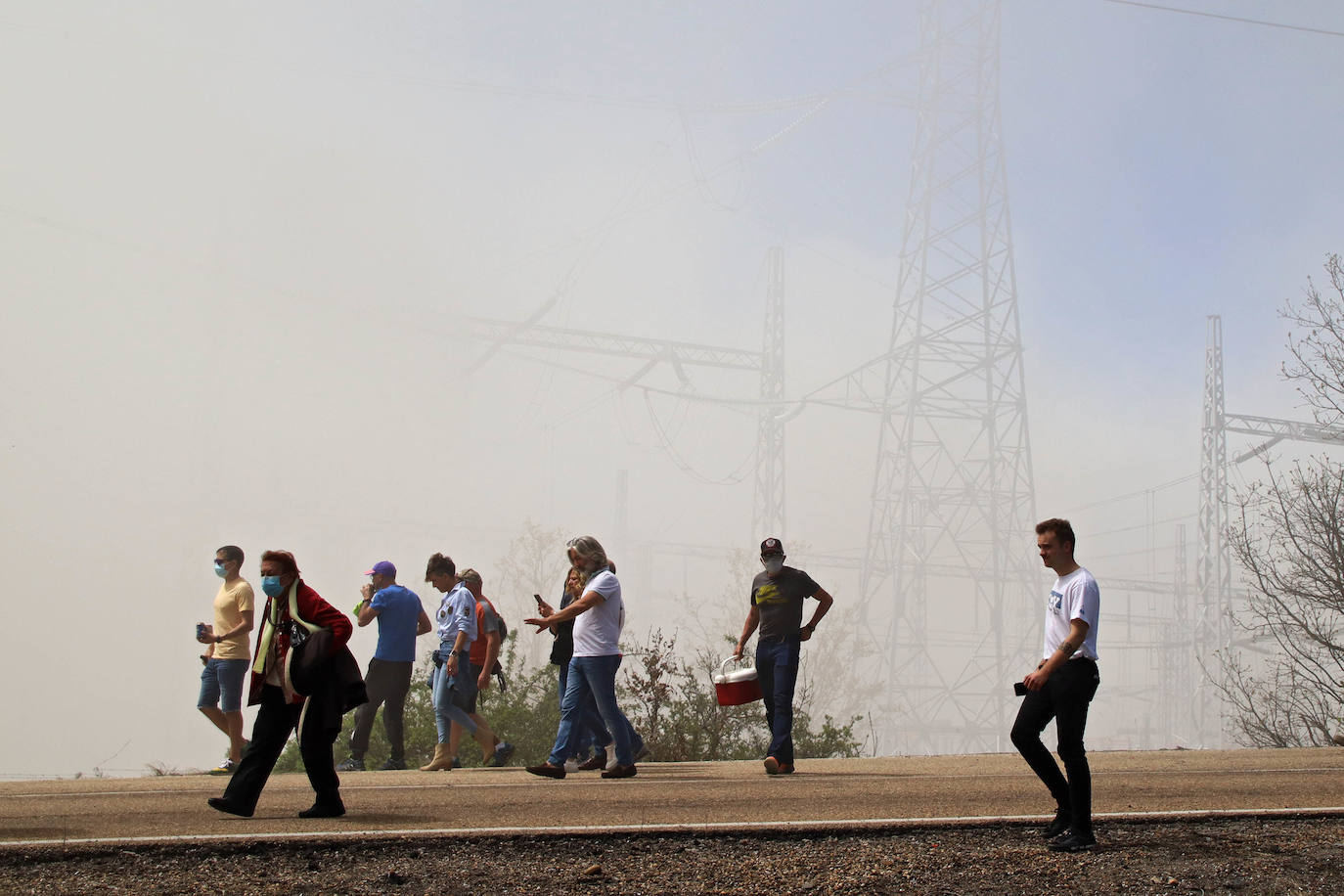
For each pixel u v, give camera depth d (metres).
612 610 10.12
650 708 16.80
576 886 6.18
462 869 6.46
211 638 11.45
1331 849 7.17
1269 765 11.40
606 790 8.90
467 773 10.85
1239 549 22.80
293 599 7.43
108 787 9.41
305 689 7.36
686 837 7.22
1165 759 12.44
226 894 5.91
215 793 8.82
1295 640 21.72
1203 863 6.81
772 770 10.51
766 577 10.94
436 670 11.60
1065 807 7.27
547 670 18.86
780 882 6.30
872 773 10.65
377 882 6.17
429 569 11.88
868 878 6.39
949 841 7.25
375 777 10.35
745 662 16.92
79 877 6.18
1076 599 6.97
